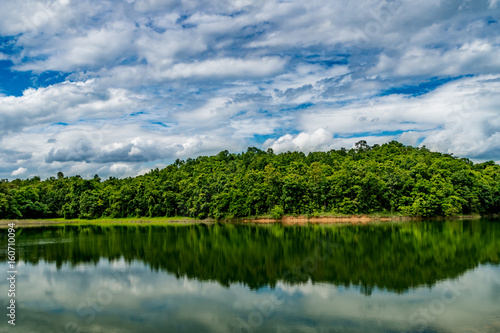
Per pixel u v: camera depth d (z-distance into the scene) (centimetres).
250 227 9356
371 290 3150
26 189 14075
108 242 6588
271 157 19050
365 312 2638
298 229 8306
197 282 3534
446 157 14538
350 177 10806
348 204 10538
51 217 14638
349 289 3197
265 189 11169
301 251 5100
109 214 14175
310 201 10888
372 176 10538
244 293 3150
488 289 3119
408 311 2645
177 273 3928
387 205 10875
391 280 3459
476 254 4612
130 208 13950
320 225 9338
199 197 12044
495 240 5750
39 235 8125
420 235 6525
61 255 5128
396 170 11356
